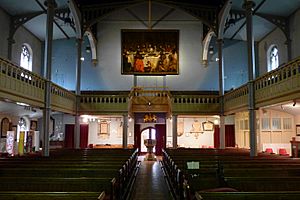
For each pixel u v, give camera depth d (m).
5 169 8.54
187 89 24.55
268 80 13.45
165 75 24.69
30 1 17.78
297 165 9.96
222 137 19.75
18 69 11.92
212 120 25.70
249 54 15.57
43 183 6.79
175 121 19.81
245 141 22.39
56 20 20.95
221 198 5.19
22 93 12.23
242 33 23.41
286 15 19.44
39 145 23.53
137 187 12.18
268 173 8.72
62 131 25.30
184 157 12.98
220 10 20.14
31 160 11.55
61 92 16.88
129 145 25.30
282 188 7.09
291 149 18.31
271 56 22.45
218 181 7.25
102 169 8.84
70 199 5.12
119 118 26.05
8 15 19.22
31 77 13.16
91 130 25.91
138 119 25.89
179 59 24.72
